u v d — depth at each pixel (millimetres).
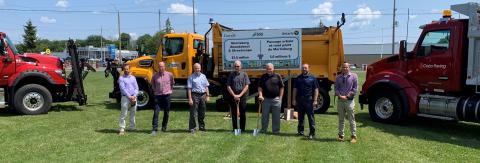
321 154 8008
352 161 7520
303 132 9867
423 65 10938
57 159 7547
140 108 14320
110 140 9172
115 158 7664
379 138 9609
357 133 10203
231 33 13062
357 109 14969
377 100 11859
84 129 10477
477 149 8680
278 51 12742
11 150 8188
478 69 9789
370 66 12375
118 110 14148
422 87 11039
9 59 12680
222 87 14109
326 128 10789
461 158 7895
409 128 11039
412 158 7809
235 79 10094
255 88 13688
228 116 12766
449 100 10297
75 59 13719
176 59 14359
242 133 10055
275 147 8570
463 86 10258
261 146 8648
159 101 10109
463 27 10180
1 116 12602
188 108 14828
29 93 12906
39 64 13219
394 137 9758
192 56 14422
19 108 12812
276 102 10023
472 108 9812
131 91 10008
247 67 13008
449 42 10383
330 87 13805
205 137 9531
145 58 14539
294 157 7773
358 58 97438
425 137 9844
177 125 11156
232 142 9008
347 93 9055
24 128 10539
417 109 11008
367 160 7605
